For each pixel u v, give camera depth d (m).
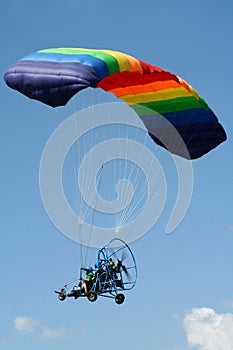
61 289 38.19
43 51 38.81
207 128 42.03
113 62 37.62
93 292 37.72
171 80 40.25
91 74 36.44
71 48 39.22
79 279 38.00
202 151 42.72
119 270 38.16
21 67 37.62
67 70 36.50
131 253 38.50
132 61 38.66
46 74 36.78
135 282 38.09
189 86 41.28
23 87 37.34
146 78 40.06
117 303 38.00
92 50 38.75
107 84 40.16
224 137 42.69
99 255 38.25
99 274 37.94
